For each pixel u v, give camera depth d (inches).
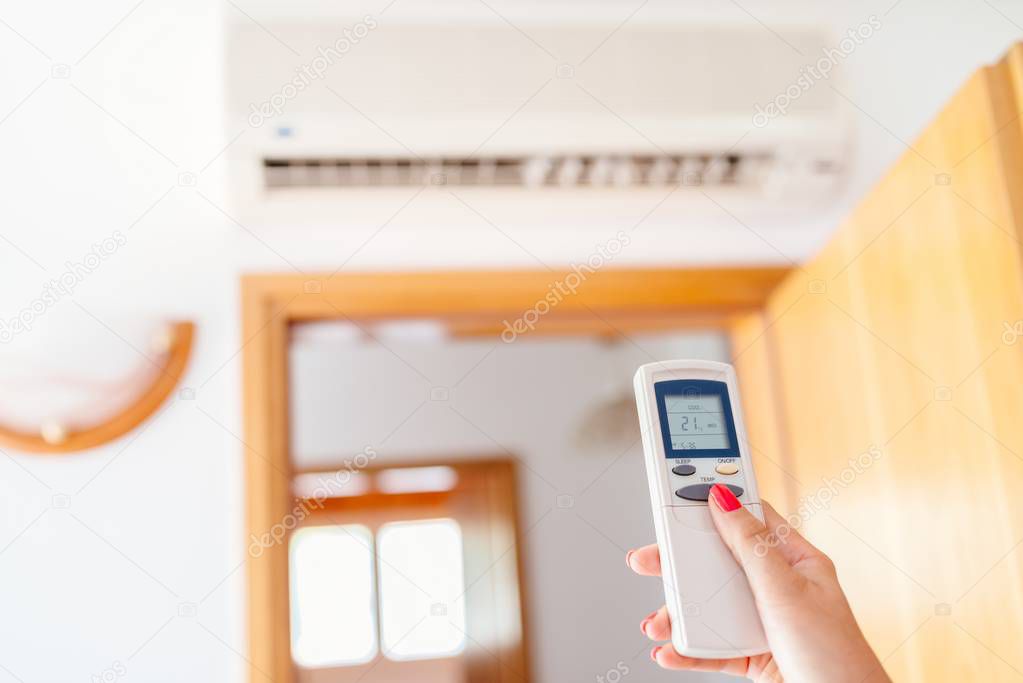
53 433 61.8
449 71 65.8
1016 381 44.1
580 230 72.8
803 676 32.6
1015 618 44.3
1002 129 46.1
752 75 69.4
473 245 71.4
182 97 70.1
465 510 132.3
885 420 58.1
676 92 67.9
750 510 36.9
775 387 74.7
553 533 127.9
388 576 136.0
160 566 61.7
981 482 47.3
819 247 74.9
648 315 75.0
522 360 132.2
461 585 131.8
